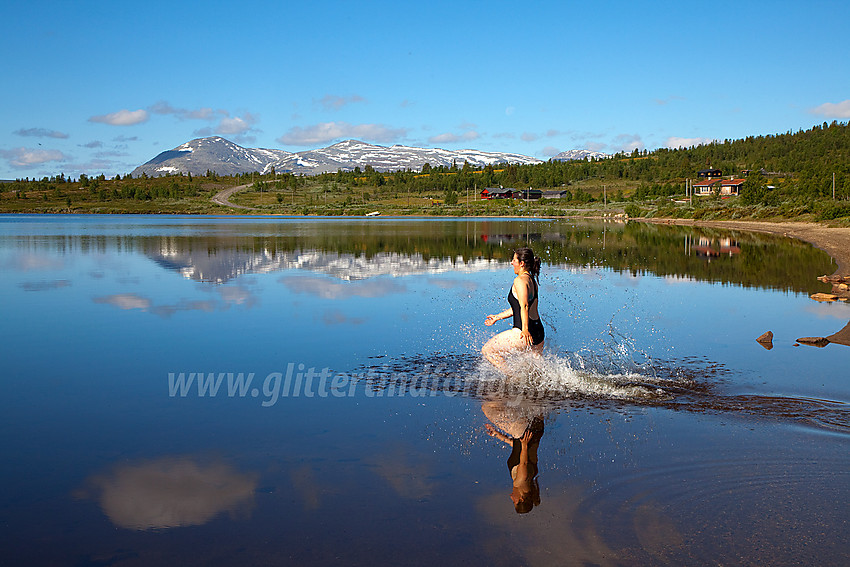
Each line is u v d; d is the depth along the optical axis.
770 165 174.38
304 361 7.12
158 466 4.17
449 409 5.39
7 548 3.15
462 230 47.88
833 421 5.05
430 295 12.48
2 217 102.62
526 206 126.12
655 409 5.38
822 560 3.02
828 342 8.05
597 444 4.55
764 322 9.44
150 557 3.05
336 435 4.75
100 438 4.71
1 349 7.74
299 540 3.20
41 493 3.77
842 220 42.09
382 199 165.00
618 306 11.00
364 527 3.33
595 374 6.54
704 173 159.88
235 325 9.30
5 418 5.17
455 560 3.01
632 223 67.06
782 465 4.15
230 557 3.05
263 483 3.89
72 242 31.27
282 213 130.12
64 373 6.62
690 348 7.72
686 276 15.87
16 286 13.89
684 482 3.89
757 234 38.00
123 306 11.09
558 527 3.33
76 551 3.12
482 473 4.03
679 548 3.12
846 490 3.78
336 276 16.00
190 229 49.78
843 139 182.25
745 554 3.07
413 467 4.13
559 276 16.03
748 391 5.91
